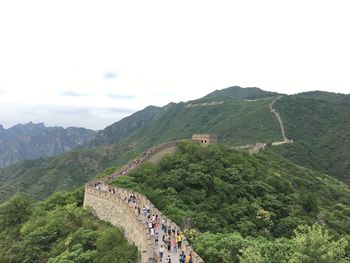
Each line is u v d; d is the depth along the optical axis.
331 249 33.94
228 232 53.03
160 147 85.81
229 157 85.00
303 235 35.31
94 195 53.47
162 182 66.38
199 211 59.62
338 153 178.50
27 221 57.28
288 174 104.75
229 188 70.31
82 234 43.28
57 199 64.12
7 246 52.50
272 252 36.72
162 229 38.81
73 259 38.16
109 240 40.19
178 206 58.06
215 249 38.31
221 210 62.78
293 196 80.00
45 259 43.75
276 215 68.56
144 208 43.22
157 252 32.56
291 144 182.00
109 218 47.84
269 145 177.75
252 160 91.50
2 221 59.91
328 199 101.75
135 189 59.41
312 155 178.25
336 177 158.75
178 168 72.81
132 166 74.50
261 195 74.56
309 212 77.56
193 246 39.75
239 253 39.97
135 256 35.53
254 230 59.84
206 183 69.19
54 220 50.03
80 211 52.84
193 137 105.19
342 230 74.69
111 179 66.44
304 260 33.56
